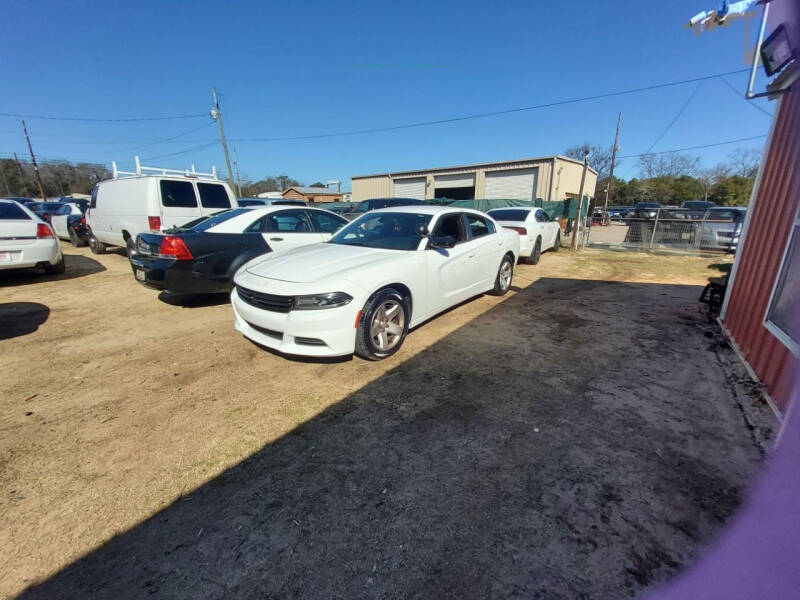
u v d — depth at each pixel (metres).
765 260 3.73
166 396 3.10
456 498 2.09
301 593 1.59
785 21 3.17
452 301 4.74
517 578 1.65
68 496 2.10
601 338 4.41
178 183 7.43
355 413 2.87
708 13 3.72
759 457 2.42
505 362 3.74
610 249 13.04
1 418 2.79
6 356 3.83
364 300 3.44
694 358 3.89
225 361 3.73
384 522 1.93
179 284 4.92
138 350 3.98
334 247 4.36
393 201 15.66
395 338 3.86
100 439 2.57
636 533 1.87
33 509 2.01
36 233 6.63
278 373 3.49
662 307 5.71
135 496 2.10
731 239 11.77
